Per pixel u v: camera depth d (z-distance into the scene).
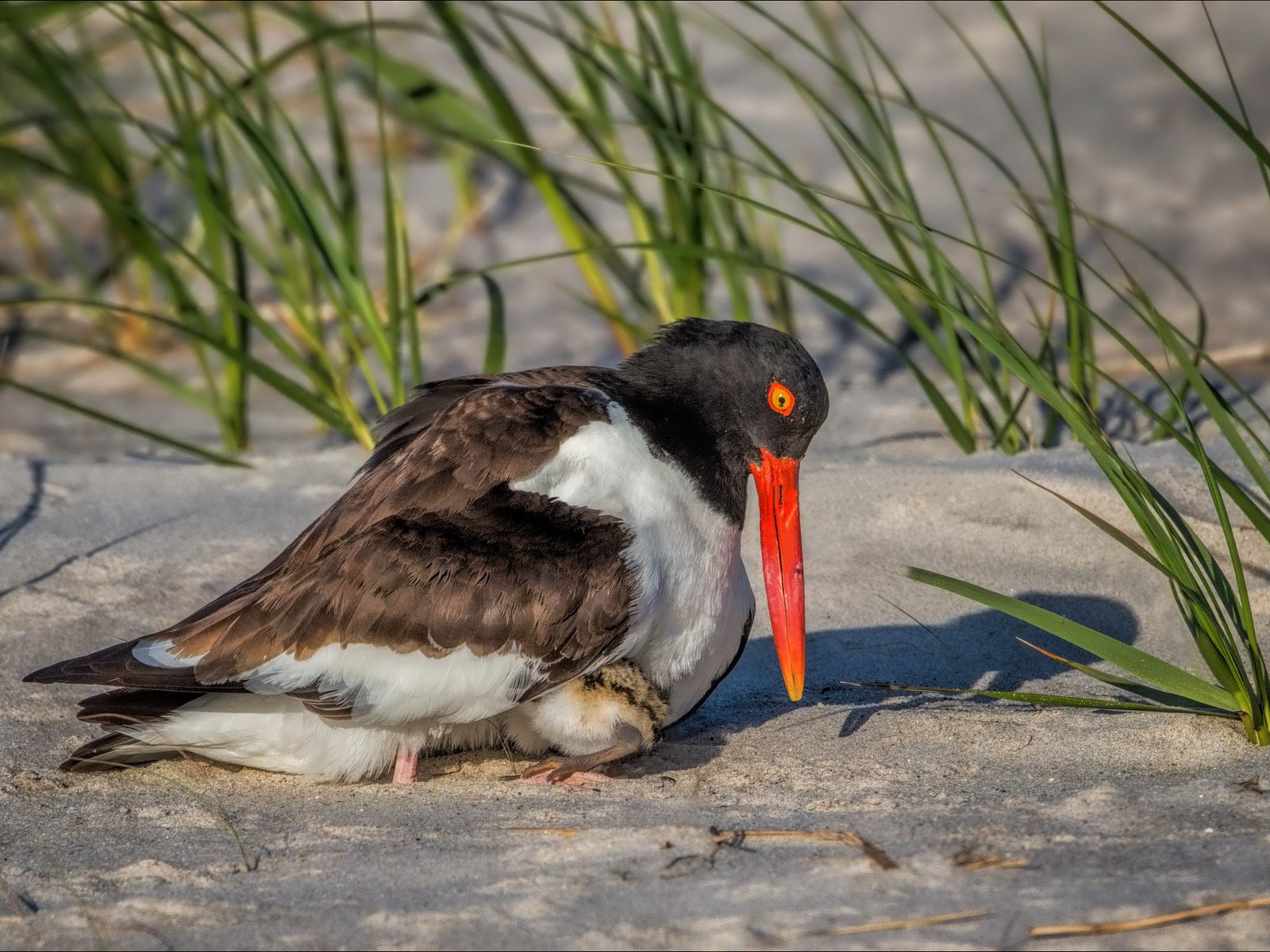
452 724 7.97
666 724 8.34
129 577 10.70
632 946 6.14
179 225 17.70
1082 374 12.20
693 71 13.56
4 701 9.05
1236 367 14.81
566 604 7.71
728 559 8.39
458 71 21.84
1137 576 10.27
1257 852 6.70
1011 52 21.58
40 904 6.75
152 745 8.08
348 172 14.17
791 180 11.71
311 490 12.23
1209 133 20.05
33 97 18.52
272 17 21.59
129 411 15.61
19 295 18.36
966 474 11.52
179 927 6.47
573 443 8.02
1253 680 8.58
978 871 6.64
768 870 6.73
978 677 9.31
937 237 18.44
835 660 9.62
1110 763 7.90
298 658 7.69
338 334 16.86
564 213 13.91
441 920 6.39
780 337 8.64
